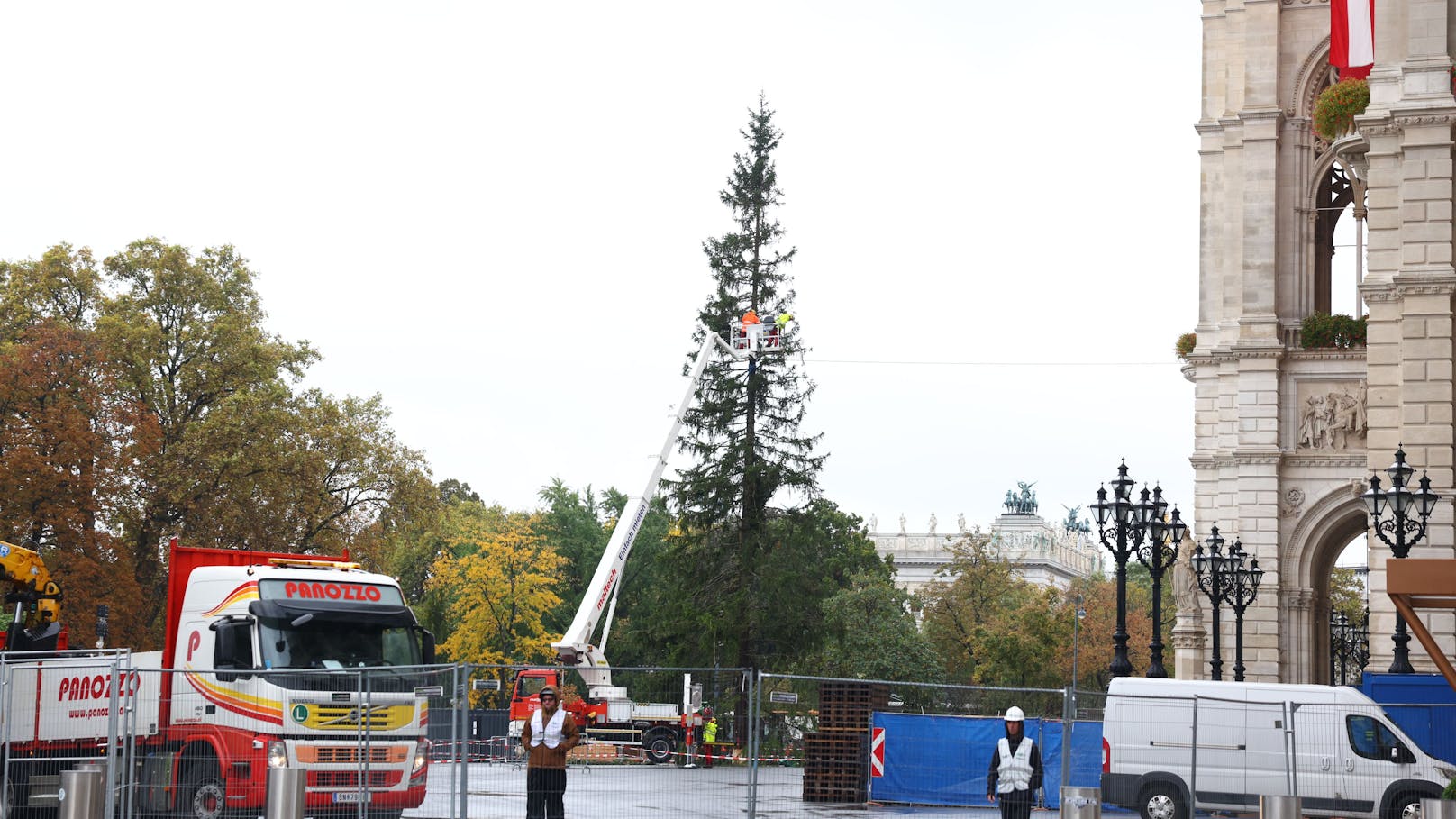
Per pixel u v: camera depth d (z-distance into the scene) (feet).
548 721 81.15
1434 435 141.90
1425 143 143.74
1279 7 203.10
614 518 388.16
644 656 252.42
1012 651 334.24
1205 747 104.17
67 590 210.38
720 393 233.14
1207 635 205.26
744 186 243.40
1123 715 105.70
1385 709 117.29
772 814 93.20
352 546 251.19
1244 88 202.39
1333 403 193.88
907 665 284.20
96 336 225.76
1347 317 194.29
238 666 92.53
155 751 92.58
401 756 91.56
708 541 234.58
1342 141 183.62
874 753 106.01
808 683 114.52
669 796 90.38
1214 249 214.90
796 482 230.68
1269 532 193.36
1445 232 142.82
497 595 323.57
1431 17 144.46
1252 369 195.52
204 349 247.29
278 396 243.60
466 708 85.35
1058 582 594.65
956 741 105.09
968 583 369.91
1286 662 193.57
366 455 257.14
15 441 212.84
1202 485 208.85
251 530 237.45
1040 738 101.55
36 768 94.53
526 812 81.00
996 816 103.35
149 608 235.61
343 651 94.43
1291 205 201.16
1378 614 146.82
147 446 224.74
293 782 66.18
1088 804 66.59
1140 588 462.60
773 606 226.58
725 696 147.33
